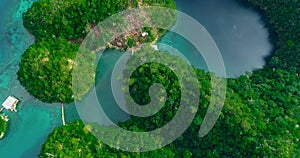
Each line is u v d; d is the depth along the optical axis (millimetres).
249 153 58938
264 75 67375
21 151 66938
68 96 65312
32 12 65438
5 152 66812
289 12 67125
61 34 66250
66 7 64812
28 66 63656
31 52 63875
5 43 69312
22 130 67438
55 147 60219
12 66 68688
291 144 58188
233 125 58594
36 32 66875
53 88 64062
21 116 67625
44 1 65500
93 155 60719
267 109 61469
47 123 67562
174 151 62781
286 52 67188
